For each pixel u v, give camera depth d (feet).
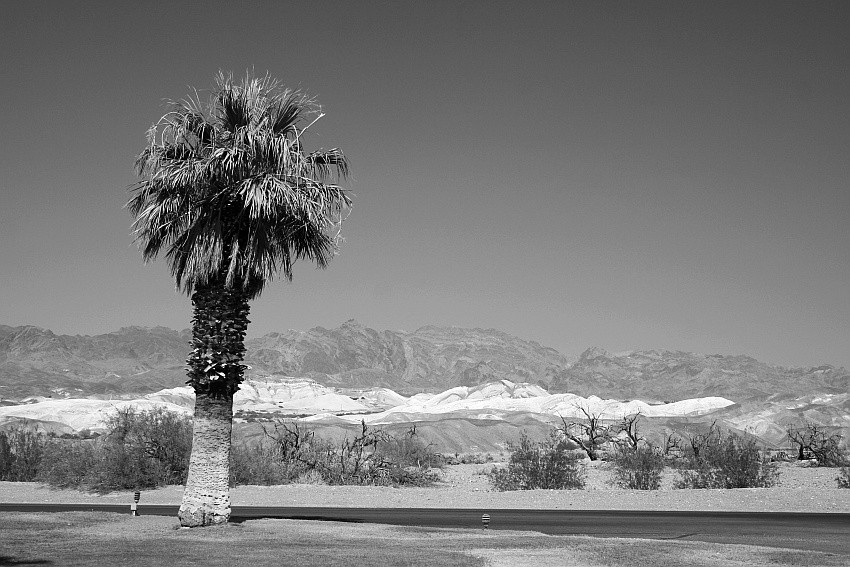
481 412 558.56
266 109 73.36
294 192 71.00
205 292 70.33
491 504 107.55
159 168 71.15
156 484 128.67
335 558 52.75
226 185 70.69
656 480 139.13
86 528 69.26
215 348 69.05
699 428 431.84
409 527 71.77
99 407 505.66
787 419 524.52
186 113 72.84
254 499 114.32
